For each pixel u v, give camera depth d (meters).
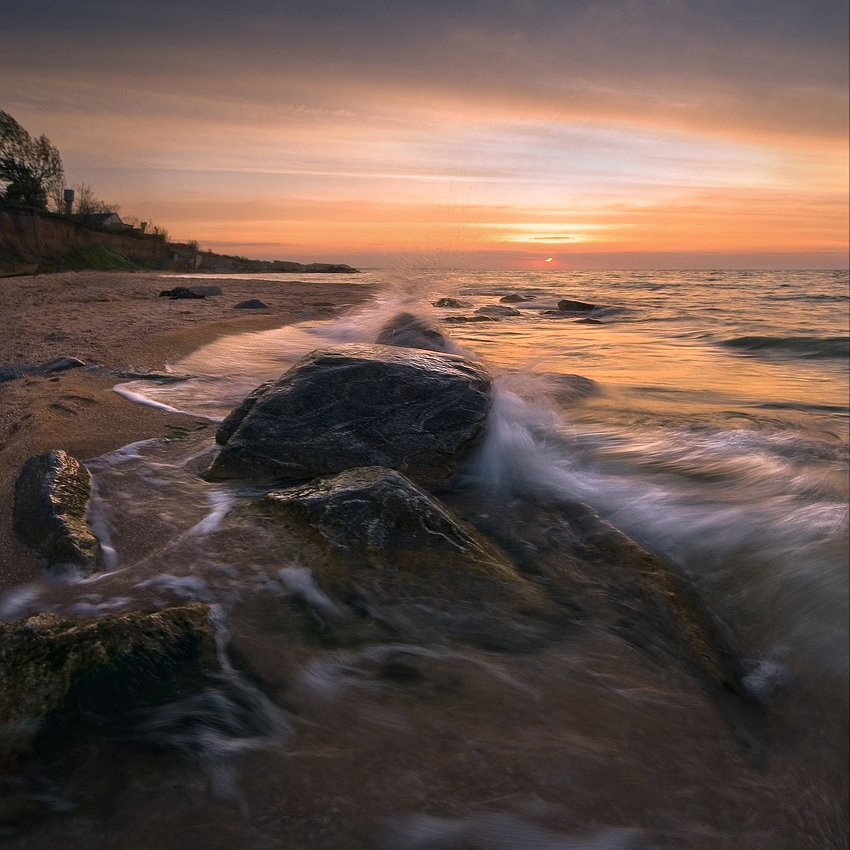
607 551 3.01
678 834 1.55
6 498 3.09
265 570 2.50
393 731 1.74
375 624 2.23
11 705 1.65
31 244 42.97
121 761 1.56
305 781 1.54
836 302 24.62
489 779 1.61
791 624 2.77
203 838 1.37
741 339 11.99
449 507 3.38
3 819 1.39
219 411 5.00
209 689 1.81
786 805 1.76
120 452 3.92
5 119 40.75
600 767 1.70
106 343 7.74
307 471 3.70
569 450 4.60
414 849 1.40
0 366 6.03
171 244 77.12
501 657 2.13
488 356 9.43
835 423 5.71
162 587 2.37
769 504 3.78
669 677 2.17
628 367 8.95
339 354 4.69
